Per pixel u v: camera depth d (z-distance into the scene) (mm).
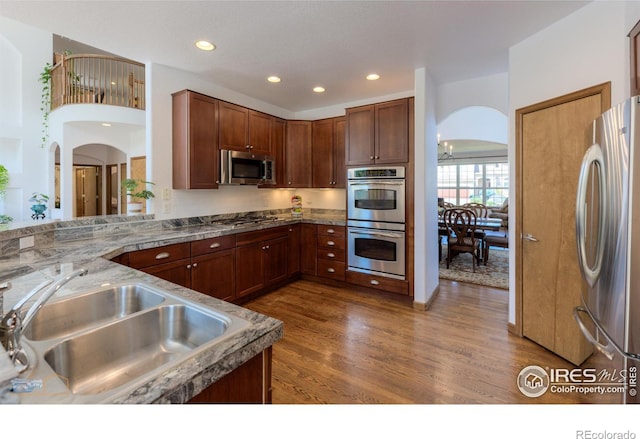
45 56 6812
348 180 3734
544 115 2334
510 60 2664
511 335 2613
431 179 3432
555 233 2262
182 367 729
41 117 6758
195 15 2205
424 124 3160
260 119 3869
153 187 3064
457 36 2498
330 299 3508
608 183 1292
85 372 943
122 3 2053
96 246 2238
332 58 2926
